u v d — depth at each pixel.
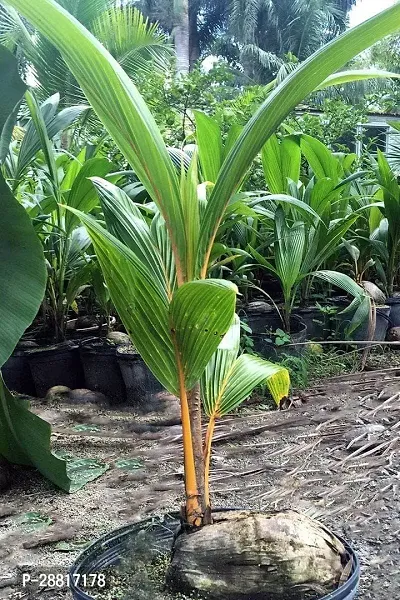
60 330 3.46
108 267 1.16
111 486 2.21
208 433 1.29
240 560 1.18
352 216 3.51
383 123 6.29
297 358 3.29
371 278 4.67
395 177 3.97
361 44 0.99
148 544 1.35
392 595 1.50
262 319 3.73
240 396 1.30
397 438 2.55
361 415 2.84
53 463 2.16
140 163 1.11
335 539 1.26
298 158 3.71
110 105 1.05
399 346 4.07
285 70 4.57
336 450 2.47
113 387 3.30
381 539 1.78
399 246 4.29
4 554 1.77
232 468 2.32
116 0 6.83
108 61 0.98
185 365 1.19
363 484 2.15
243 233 3.67
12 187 2.70
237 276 3.59
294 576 1.17
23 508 2.06
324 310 3.77
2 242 1.43
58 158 3.58
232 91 5.85
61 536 1.84
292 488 2.13
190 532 1.23
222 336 1.12
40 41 6.06
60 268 3.33
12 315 1.39
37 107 2.05
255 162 4.25
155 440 2.65
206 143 3.02
